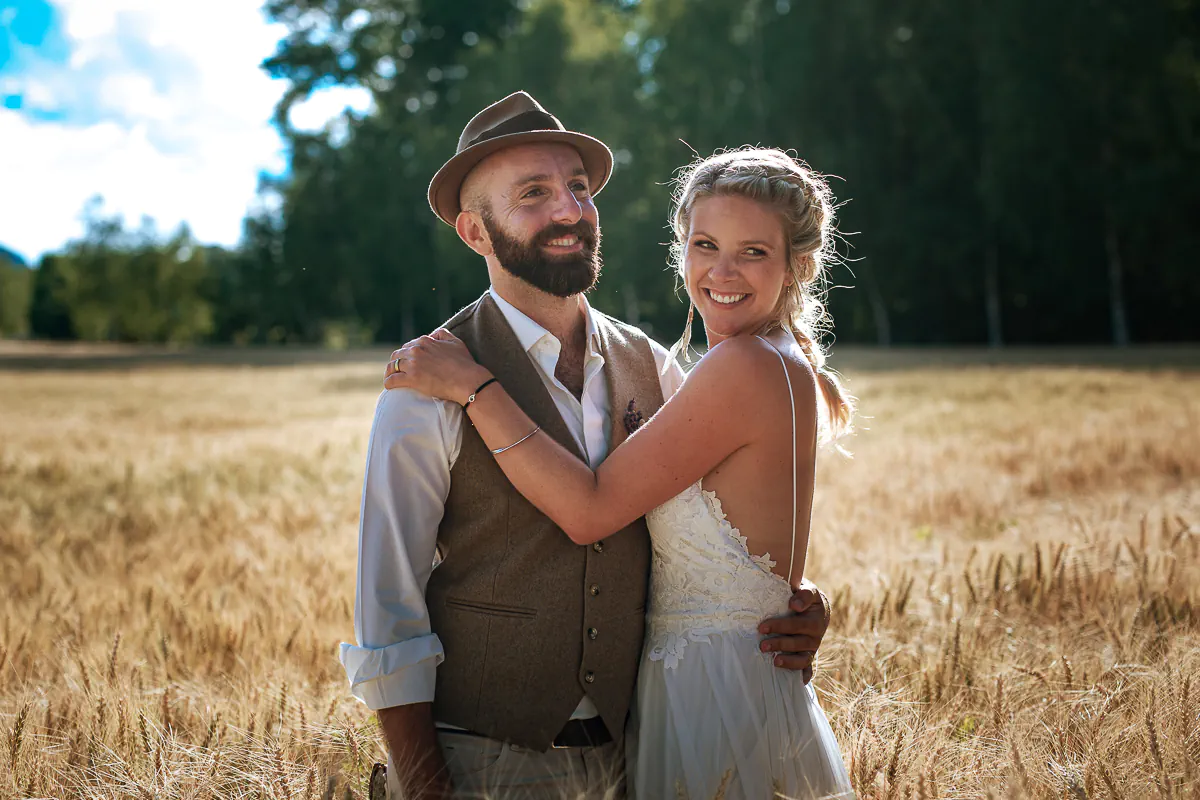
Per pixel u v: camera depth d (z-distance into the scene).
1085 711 2.66
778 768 2.30
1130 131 33.38
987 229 37.28
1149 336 39.78
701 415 2.25
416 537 2.26
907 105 37.00
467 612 2.31
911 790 2.24
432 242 49.66
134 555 5.16
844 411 2.69
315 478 8.66
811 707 2.44
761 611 2.38
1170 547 4.26
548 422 2.34
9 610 3.99
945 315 42.53
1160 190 33.22
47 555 5.20
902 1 37.38
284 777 2.35
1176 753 2.32
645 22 46.78
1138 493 6.36
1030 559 4.56
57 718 2.76
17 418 17.41
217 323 80.50
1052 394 15.21
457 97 47.31
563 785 2.31
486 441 2.23
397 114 50.19
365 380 28.20
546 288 2.36
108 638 3.59
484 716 2.29
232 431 14.94
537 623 2.29
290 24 49.66
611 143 42.72
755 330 2.45
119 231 81.88
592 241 2.44
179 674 3.34
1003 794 2.21
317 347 59.66
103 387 27.30
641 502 2.24
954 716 2.78
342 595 4.04
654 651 2.42
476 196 2.41
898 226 37.84
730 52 40.81
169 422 16.48
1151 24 32.97
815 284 2.62
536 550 2.29
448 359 2.26
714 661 2.33
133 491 8.14
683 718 2.32
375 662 2.16
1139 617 3.35
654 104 43.12
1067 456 7.99
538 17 44.59
